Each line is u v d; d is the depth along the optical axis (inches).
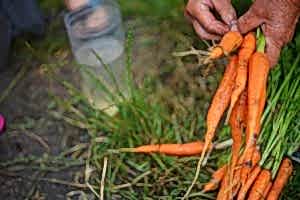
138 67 109.7
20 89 109.9
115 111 101.0
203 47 109.7
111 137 97.6
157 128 96.8
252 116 81.3
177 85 106.2
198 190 91.7
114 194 93.5
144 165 94.5
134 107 95.6
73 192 95.1
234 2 91.7
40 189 96.3
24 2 111.0
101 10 101.7
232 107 81.4
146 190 92.6
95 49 100.7
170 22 115.9
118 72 102.0
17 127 104.3
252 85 81.1
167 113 101.2
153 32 115.1
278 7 77.9
